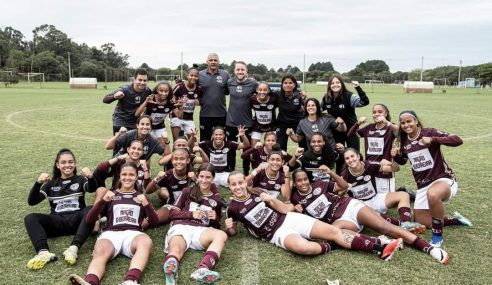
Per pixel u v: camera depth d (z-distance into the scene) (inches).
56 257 173.5
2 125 560.1
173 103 315.3
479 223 218.1
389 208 223.1
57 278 159.2
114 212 181.8
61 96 1211.2
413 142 207.2
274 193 232.2
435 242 189.8
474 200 255.6
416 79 2834.6
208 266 161.9
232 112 326.0
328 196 207.6
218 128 280.1
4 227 207.8
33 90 1531.7
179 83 345.7
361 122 259.1
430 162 203.6
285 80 306.5
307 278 160.1
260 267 169.3
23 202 244.1
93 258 163.9
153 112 309.0
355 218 199.5
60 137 468.8
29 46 3865.7
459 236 200.8
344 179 226.1
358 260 175.0
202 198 199.3
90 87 1798.7
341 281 157.4
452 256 178.9
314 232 188.1
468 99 1247.5
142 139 254.2
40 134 487.5
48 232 192.4
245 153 285.7
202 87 333.7
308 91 1454.2
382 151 249.0
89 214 181.9
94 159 358.6
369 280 158.1
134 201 185.3
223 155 282.2
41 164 335.0
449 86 2731.3
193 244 183.3
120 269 167.0
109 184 284.2
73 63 3319.4
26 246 186.7
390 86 2514.8
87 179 201.6
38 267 165.8
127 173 185.3
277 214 197.2
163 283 156.4
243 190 195.3
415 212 211.6
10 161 344.2
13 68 2669.8
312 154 267.7
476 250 185.2
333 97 297.9
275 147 255.6
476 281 157.9
